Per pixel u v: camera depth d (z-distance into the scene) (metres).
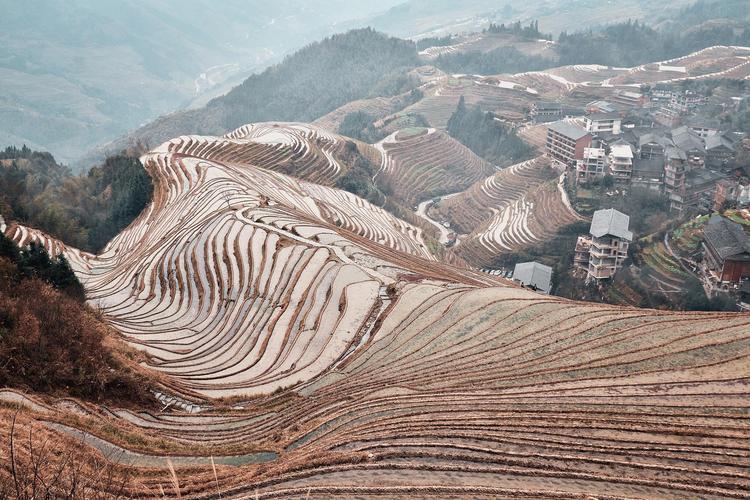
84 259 75.19
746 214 85.44
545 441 27.84
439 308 47.44
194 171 93.94
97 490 18.38
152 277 60.06
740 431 28.53
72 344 36.69
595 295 81.88
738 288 71.69
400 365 38.94
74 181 102.19
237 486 24.06
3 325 35.09
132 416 33.91
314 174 124.56
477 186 144.38
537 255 104.06
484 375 36.03
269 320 47.75
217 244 61.12
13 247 48.81
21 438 24.58
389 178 150.75
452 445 27.52
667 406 30.95
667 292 76.19
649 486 24.62
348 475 25.27
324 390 36.62
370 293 50.75
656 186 110.31
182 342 46.72
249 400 37.22
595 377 34.66
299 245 59.66
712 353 36.22
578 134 128.38
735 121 144.25
